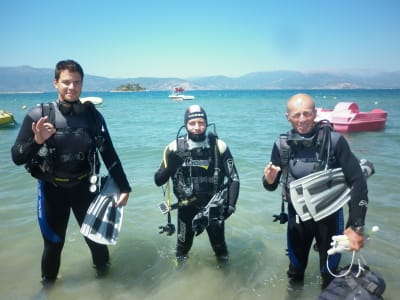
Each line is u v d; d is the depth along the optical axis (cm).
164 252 382
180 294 307
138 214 484
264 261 358
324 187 267
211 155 323
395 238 389
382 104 3475
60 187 297
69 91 280
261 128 1405
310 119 267
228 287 316
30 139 277
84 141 291
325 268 287
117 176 312
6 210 489
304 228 291
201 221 305
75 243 400
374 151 875
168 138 1155
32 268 345
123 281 327
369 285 250
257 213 478
